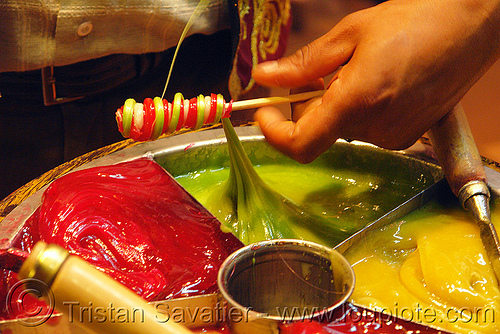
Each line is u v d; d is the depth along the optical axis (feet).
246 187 2.07
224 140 2.26
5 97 2.37
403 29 1.90
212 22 2.53
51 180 2.06
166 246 1.89
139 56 2.47
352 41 1.95
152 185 2.05
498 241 1.83
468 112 3.49
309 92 2.05
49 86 2.38
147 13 2.38
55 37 2.30
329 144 1.98
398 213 1.97
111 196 1.98
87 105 2.48
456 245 1.88
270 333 1.59
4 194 2.54
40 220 1.91
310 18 3.87
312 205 2.13
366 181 2.23
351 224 2.06
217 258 1.87
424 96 1.93
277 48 2.67
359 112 1.93
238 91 2.72
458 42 1.90
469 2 1.90
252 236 2.02
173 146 2.22
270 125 2.03
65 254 1.20
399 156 2.18
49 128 2.48
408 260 1.87
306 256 1.71
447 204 2.04
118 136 2.60
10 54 2.29
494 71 4.00
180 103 1.87
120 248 1.87
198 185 2.23
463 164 1.94
